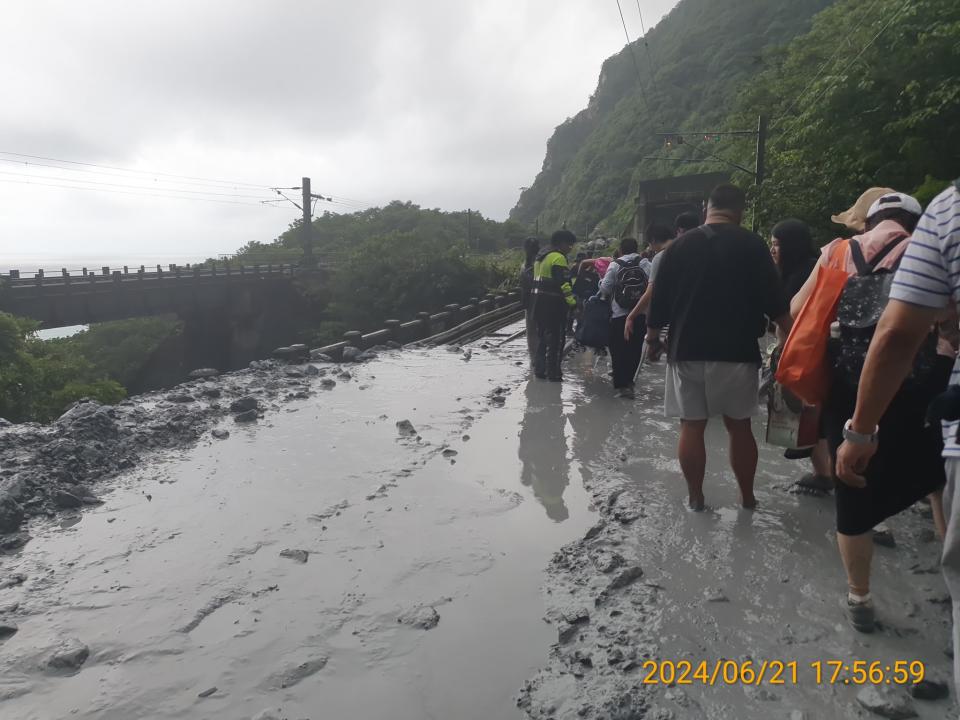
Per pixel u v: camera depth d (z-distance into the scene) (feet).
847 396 8.09
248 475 14.24
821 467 12.64
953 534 5.20
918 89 42.14
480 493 13.15
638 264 21.70
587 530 11.35
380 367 28.84
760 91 99.30
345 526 11.55
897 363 5.61
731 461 12.01
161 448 16.24
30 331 89.56
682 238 11.63
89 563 10.19
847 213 10.19
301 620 8.56
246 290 153.79
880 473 7.59
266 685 7.29
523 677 7.42
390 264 159.43
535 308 25.35
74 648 7.82
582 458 15.39
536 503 12.65
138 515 12.09
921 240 5.28
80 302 111.45
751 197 56.44
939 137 41.52
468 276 157.58
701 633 8.13
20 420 80.07
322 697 7.10
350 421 18.94
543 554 10.46
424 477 14.10
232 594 9.23
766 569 9.75
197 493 13.19
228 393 22.50
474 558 10.30
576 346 33.63
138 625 8.46
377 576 9.73
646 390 23.62
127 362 175.63
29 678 7.42
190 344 165.58
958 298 5.07
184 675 7.47
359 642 8.08
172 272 138.62
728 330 11.30
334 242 286.46
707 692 7.04
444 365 29.48
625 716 6.66
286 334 177.37
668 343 11.94
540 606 8.89
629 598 8.98
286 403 21.33
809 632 8.09
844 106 46.65
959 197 5.12
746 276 11.23
